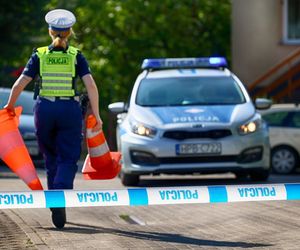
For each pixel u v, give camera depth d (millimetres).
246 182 40125
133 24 88500
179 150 37406
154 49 89188
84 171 25594
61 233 24281
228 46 89250
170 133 37594
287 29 76250
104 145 25266
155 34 88250
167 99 40031
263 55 76375
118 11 88125
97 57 89500
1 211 28641
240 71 76688
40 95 24891
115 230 25203
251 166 37938
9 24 77500
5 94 54781
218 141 37469
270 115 54250
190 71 42094
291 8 76250
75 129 24938
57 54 24844
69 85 24844
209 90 40500
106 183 40469
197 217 28047
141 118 38312
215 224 26531
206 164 37531
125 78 89750
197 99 39969
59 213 25031
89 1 87500
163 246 22469
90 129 25141
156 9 87875
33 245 22391
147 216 28469
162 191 21203
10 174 46375
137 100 40000
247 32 76625
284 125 53875
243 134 37812
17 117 24938
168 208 30188
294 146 53625
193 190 21328
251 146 37875
